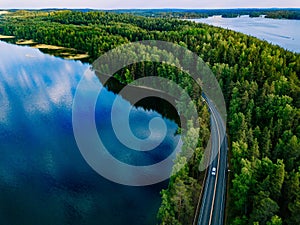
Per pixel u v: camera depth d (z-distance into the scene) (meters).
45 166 89.31
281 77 108.44
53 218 70.62
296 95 97.88
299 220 51.69
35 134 108.06
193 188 66.06
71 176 84.94
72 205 74.44
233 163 73.69
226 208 65.62
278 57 142.50
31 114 124.62
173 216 60.56
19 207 73.69
